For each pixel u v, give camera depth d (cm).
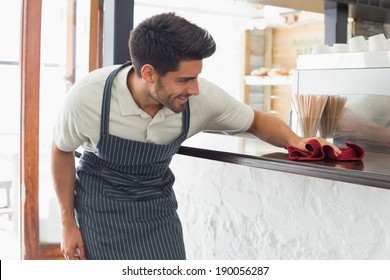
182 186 264
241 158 179
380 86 212
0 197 444
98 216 187
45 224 382
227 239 237
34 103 355
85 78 181
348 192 182
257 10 448
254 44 648
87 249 192
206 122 191
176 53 156
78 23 401
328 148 168
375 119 211
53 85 396
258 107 649
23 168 359
